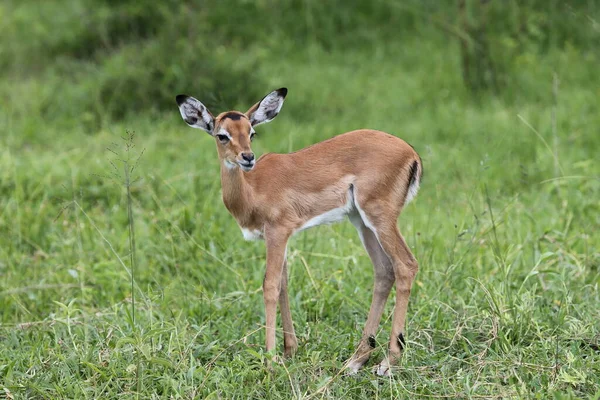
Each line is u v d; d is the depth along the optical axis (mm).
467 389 7801
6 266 11688
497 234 11688
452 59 20562
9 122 16953
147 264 11523
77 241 12148
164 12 19797
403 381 8250
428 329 9180
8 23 23312
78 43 21109
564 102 17703
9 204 13016
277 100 9391
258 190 8875
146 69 17891
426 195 13797
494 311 9070
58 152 15484
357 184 8812
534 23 20844
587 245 11102
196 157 14953
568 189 13266
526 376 8188
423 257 10945
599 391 7465
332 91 19047
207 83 17109
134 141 15758
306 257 11086
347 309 10031
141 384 8031
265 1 22969
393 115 17625
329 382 7957
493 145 15406
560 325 9141
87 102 17922
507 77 19031
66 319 9633
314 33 22438
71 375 8430
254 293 10289
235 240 11914
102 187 13664
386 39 22359
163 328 8953
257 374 8320
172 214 12438
